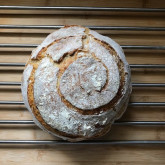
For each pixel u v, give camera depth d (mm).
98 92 626
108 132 753
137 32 789
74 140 681
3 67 768
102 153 750
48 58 642
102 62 638
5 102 736
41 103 631
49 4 792
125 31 787
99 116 628
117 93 640
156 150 754
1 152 745
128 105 756
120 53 669
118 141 735
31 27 759
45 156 745
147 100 768
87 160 746
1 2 788
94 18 791
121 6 795
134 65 751
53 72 631
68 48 637
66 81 624
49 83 629
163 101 767
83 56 634
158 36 790
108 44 661
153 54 781
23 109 758
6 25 757
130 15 795
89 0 795
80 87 624
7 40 778
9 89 762
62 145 751
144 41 787
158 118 762
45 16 786
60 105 626
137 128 758
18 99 760
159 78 773
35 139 747
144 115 761
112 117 651
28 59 700
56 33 674
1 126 750
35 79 637
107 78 634
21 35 781
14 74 766
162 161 750
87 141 733
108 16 793
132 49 781
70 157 746
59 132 649
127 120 757
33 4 792
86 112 625
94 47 646
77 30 671
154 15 795
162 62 780
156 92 771
